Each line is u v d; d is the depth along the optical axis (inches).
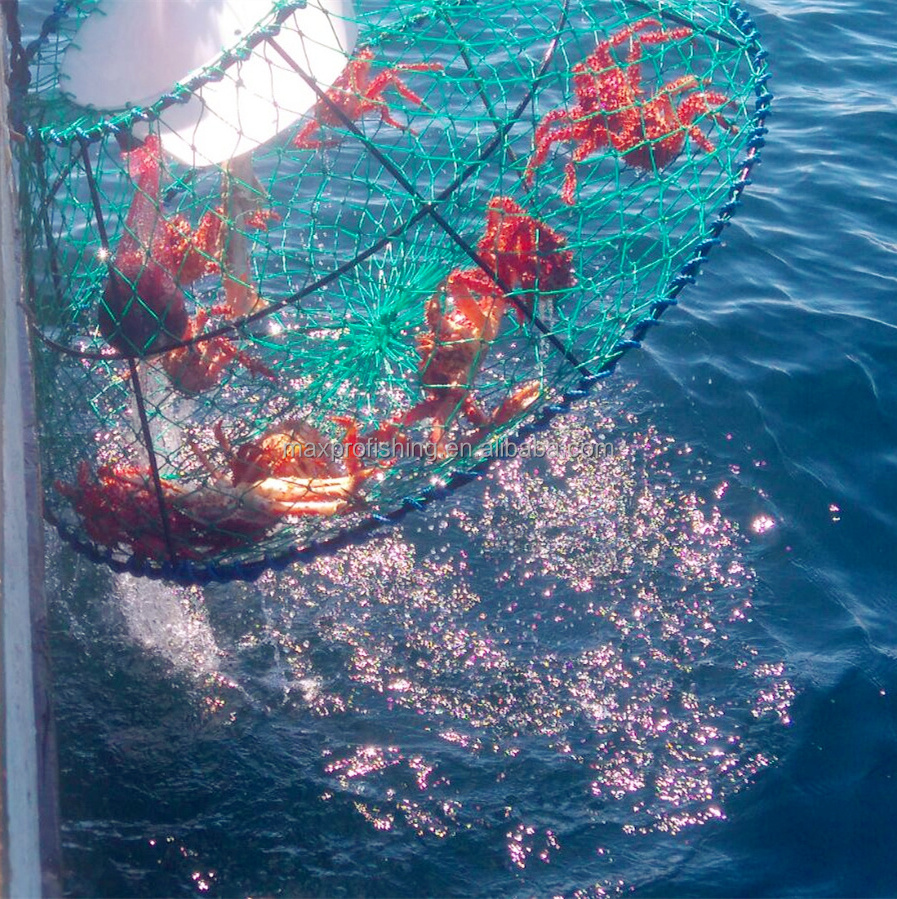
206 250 198.2
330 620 235.3
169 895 181.6
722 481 265.6
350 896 183.2
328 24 191.0
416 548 251.4
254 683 220.7
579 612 237.3
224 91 185.3
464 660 227.3
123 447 207.0
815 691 215.5
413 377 225.8
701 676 221.9
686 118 195.2
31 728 131.1
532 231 186.1
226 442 193.0
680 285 176.1
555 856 189.6
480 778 203.3
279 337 241.4
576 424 280.2
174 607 235.6
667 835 192.5
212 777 201.6
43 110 181.3
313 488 185.6
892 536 252.1
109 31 172.7
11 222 173.3
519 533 255.3
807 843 190.1
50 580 237.0
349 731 212.1
